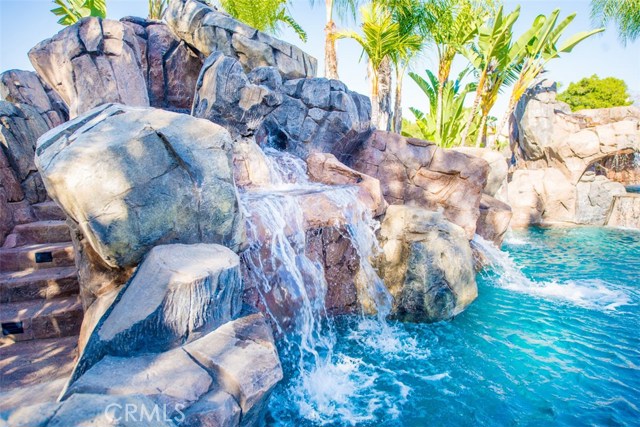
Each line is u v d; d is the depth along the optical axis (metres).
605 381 4.99
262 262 5.19
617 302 7.88
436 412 4.40
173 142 3.78
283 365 5.25
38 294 4.85
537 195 19.84
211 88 6.61
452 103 20.23
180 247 3.70
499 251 10.75
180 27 9.09
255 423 3.49
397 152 9.89
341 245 6.66
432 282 6.77
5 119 6.18
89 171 3.37
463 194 9.63
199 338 3.30
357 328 6.50
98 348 2.92
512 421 4.25
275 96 7.16
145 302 3.09
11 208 5.84
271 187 7.05
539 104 19.91
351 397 4.67
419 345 5.98
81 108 6.68
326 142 9.16
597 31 16.73
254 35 8.81
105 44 7.00
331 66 15.32
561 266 10.95
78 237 4.10
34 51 6.95
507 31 16.58
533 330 6.52
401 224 7.36
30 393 3.12
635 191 22.30
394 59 17.16
